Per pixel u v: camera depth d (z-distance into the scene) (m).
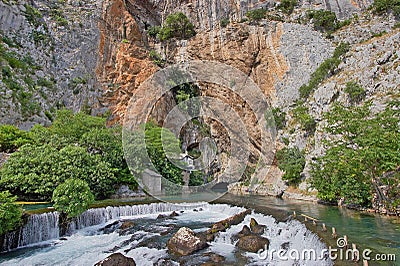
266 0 47.12
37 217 13.27
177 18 45.72
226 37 43.06
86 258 11.20
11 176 17.05
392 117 17.25
